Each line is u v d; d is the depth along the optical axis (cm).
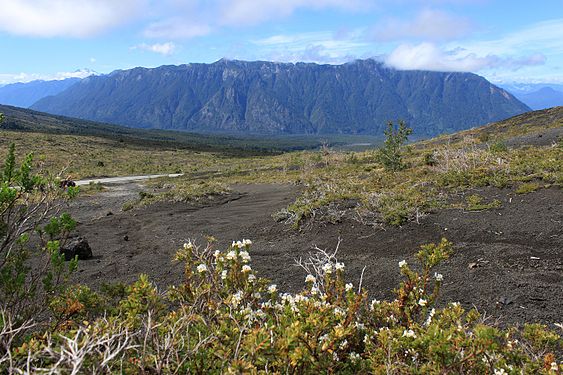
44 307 316
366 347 249
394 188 1205
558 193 895
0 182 338
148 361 214
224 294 298
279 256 804
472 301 506
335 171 2205
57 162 4719
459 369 220
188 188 1908
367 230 884
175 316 261
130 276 730
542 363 249
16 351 205
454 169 1295
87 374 190
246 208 1398
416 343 227
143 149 7556
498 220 817
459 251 703
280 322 247
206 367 216
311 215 1026
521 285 539
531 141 2058
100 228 1264
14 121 11238
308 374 218
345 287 304
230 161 5609
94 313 326
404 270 325
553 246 667
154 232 1156
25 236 330
